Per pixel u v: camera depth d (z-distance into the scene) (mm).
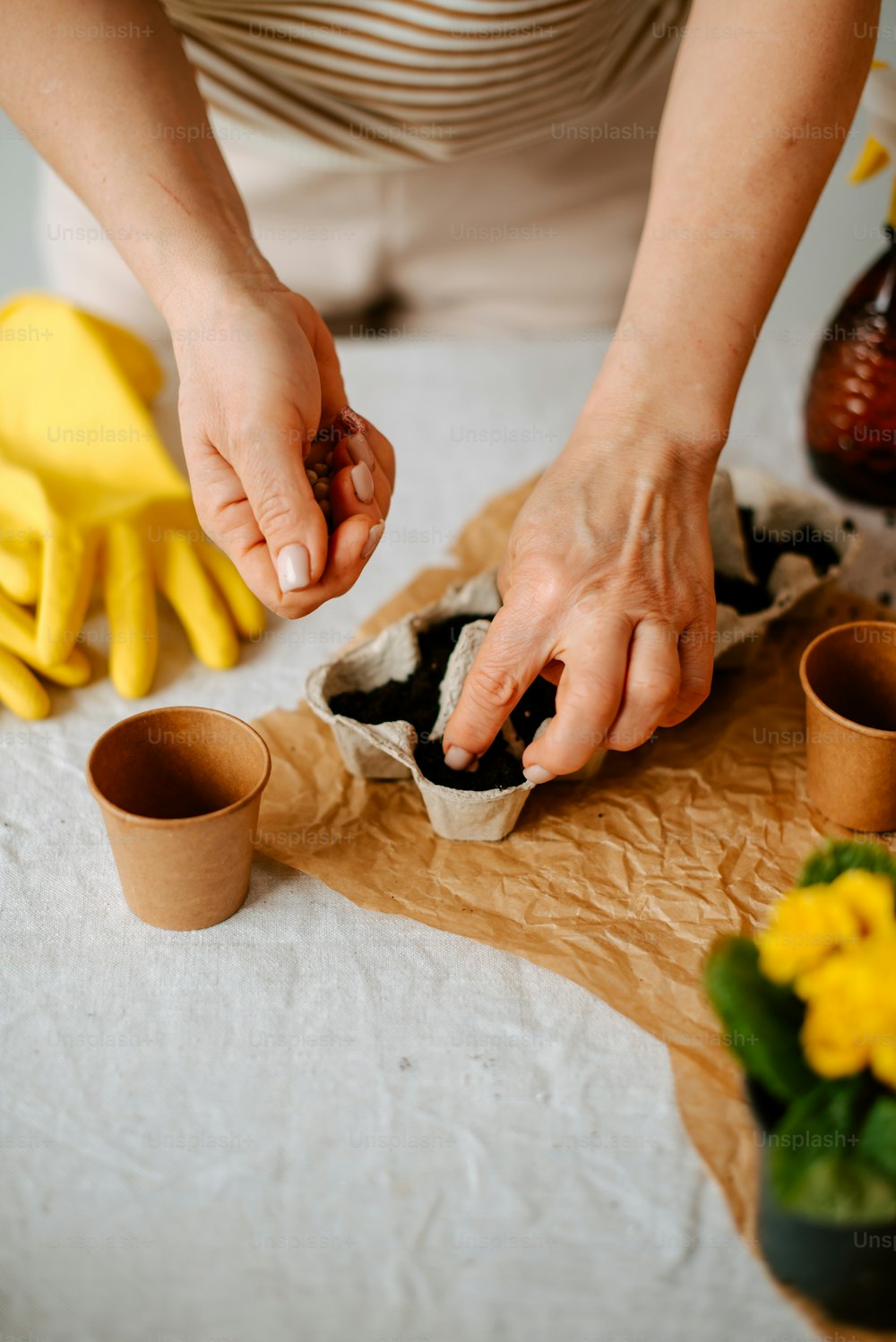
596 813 750
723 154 695
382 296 1273
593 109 1052
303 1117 586
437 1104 593
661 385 702
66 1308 509
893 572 954
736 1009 480
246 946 669
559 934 672
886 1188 441
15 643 819
